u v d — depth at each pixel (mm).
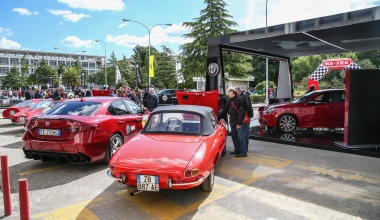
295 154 6855
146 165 3639
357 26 6789
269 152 7082
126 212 3717
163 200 4098
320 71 18281
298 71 40812
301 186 4660
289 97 14430
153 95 10922
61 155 5078
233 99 6605
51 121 5125
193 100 7680
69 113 5578
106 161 5758
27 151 5312
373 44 10008
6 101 22609
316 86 18484
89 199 4141
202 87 34469
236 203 3994
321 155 6742
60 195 4281
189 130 4605
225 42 9344
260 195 4281
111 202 4031
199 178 3715
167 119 4793
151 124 4812
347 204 3963
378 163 6012
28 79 71688
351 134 7047
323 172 5402
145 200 4098
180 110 4879
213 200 4098
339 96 9422
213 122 5152
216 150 4430
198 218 3547
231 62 23703
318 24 7160
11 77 71688
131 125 6496
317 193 4363
